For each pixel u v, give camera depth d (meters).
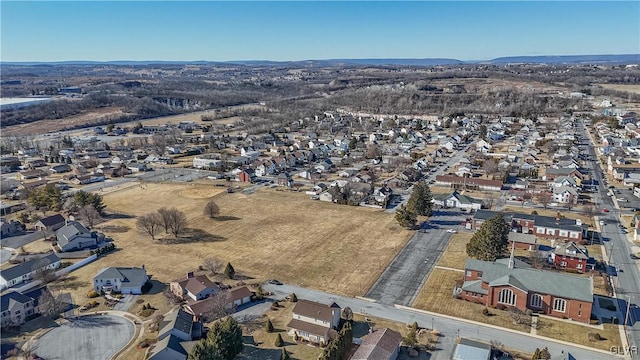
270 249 104.31
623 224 117.31
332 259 98.56
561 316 75.31
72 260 98.88
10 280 86.19
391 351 63.22
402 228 116.69
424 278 89.25
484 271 81.81
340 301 81.06
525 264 86.19
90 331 72.38
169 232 115.31
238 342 64.00
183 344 66.25
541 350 64.94
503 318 75.06
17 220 124.56
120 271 86.94
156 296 83.44
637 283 86.44
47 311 75.75
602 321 73.88
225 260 98.44
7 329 72.75
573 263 91.50
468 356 62.88
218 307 75.94
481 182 151.50
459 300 80.94
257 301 81.25
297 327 70.44
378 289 85.25
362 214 128.75
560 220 111.25
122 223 122.69
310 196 147.75
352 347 67.00
